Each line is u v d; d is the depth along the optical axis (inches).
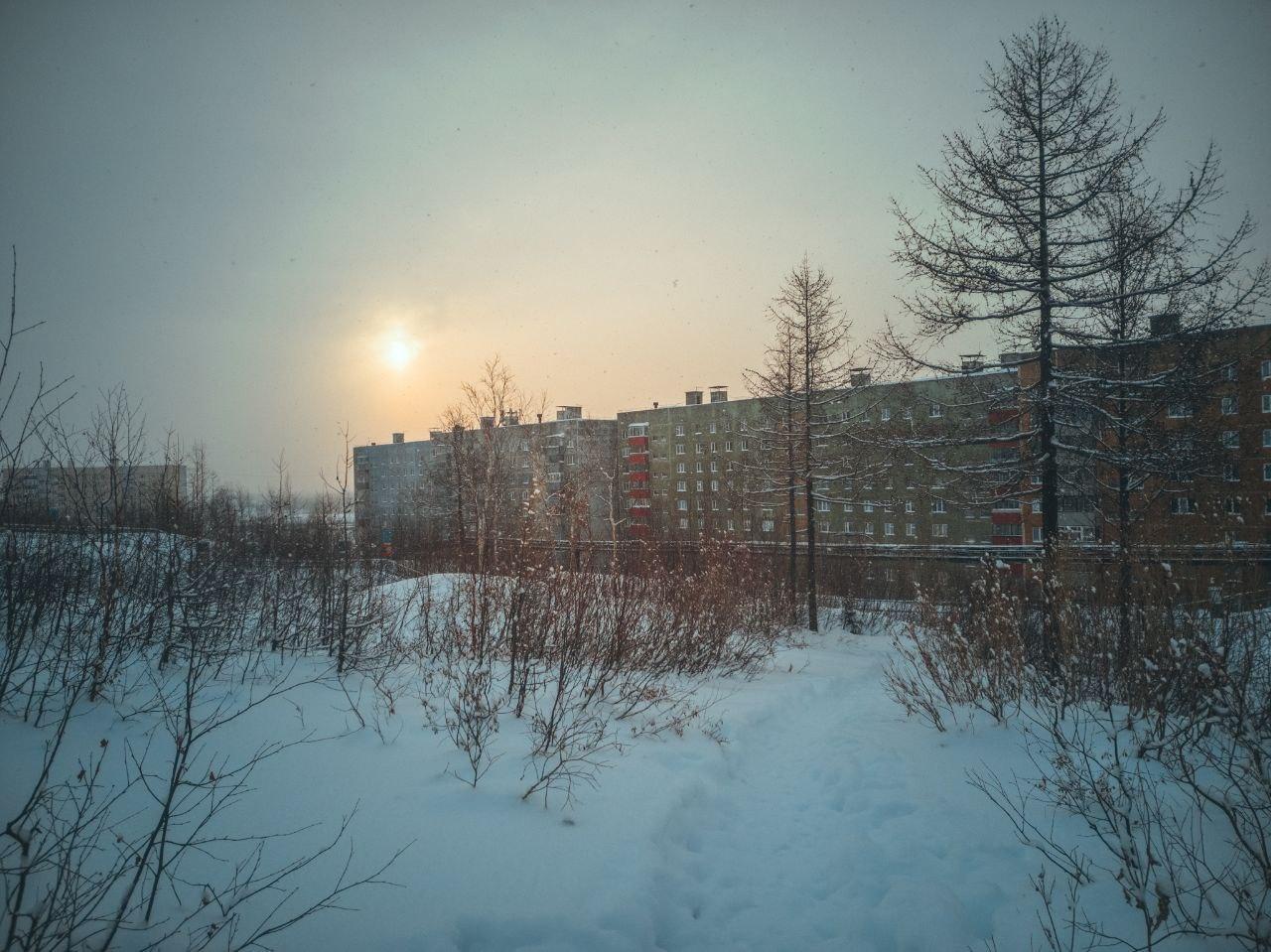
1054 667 302.5
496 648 302.0
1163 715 198.8
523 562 306.0
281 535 479.8
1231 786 169.9
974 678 293.3
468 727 204.8
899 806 204.2
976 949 132.7
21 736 174.9
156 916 116.9
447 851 149.7
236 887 125.2
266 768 175.8
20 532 245.3
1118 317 418.6
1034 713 268.2
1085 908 141.9
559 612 303.3
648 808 183.5
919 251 411.5
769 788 231.9
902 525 1505.9
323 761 184.1
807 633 705.6
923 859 172.2
